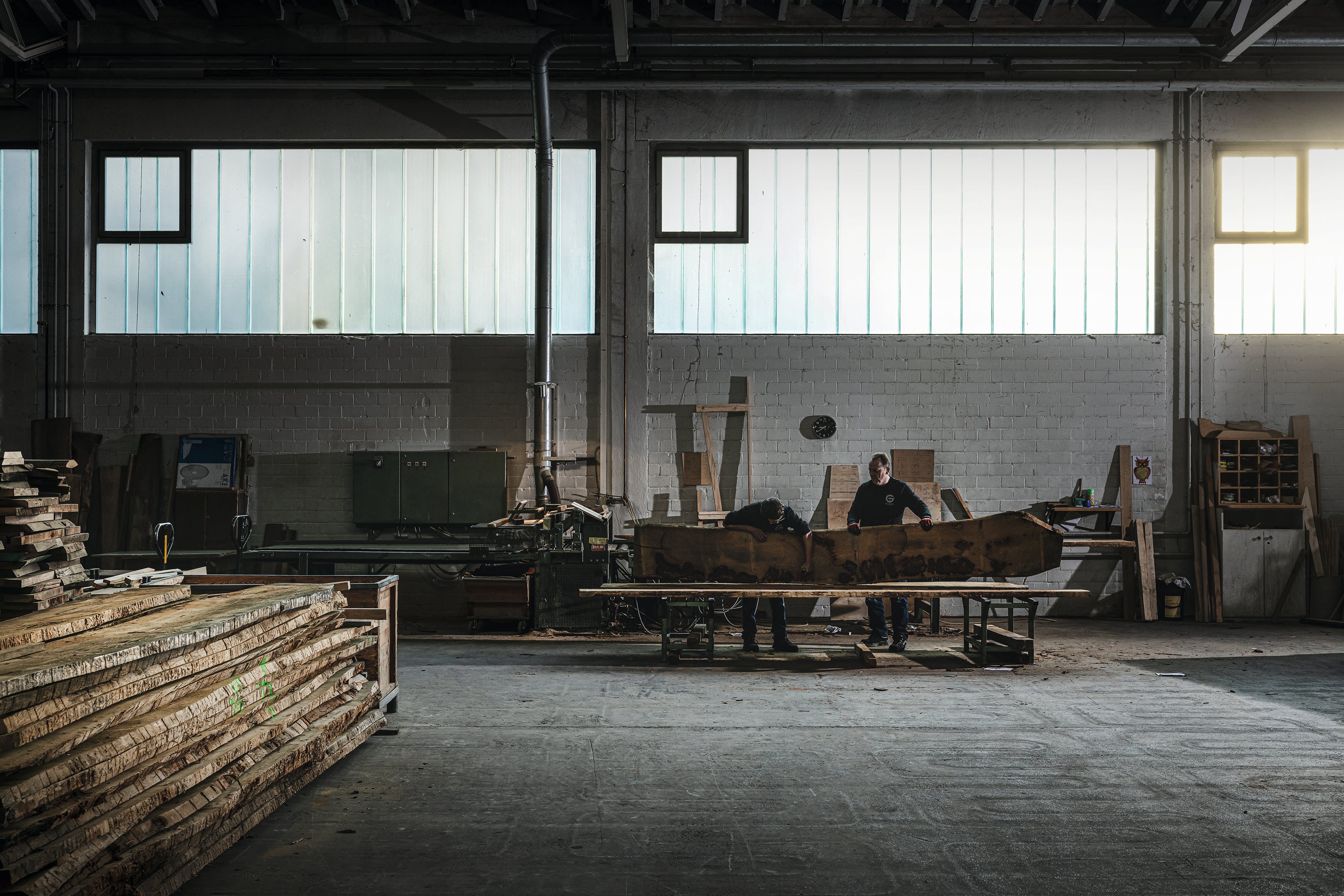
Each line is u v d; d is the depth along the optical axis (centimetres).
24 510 318
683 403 842
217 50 833
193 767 268
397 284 846
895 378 844
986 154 853
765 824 311
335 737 367
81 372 827
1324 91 837
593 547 743
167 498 823
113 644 251
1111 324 843
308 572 772
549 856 283
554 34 786
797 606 812
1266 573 820
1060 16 840
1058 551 598
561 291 848
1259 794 342
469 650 655
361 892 257
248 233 842
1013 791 345
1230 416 846
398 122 834
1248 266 848
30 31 824
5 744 200
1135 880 267
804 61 827
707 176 852
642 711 471
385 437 839
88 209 834
